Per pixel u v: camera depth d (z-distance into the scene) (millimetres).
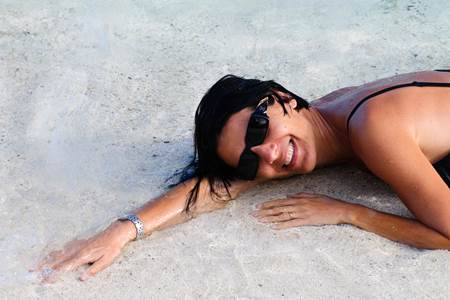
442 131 1869
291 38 2525
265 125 1872
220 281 1819
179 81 2385
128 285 1822
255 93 1892
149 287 1817
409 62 2408
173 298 1793
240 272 1835
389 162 1822
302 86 2332
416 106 1862
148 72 2422
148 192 2035
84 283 1827
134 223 1909
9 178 2092
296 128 1909
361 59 2428
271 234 1914
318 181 2047
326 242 1890
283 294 1788
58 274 1843
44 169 2115
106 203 2010
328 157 1992
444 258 1837
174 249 1892
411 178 1812
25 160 2145
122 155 2154
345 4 2668
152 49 2512
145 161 2133
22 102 2328
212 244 1897
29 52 2504
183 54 2484
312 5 2674
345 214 1919
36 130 2238
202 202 1973
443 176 1908
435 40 2494
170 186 2027
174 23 2617
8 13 2680
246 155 1895
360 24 2574
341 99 1973
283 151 1898
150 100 2326
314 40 2510
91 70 2432
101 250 1870
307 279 1815
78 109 2301
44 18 2652
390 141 1822
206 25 2604
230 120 1890
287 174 1958
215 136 1906
